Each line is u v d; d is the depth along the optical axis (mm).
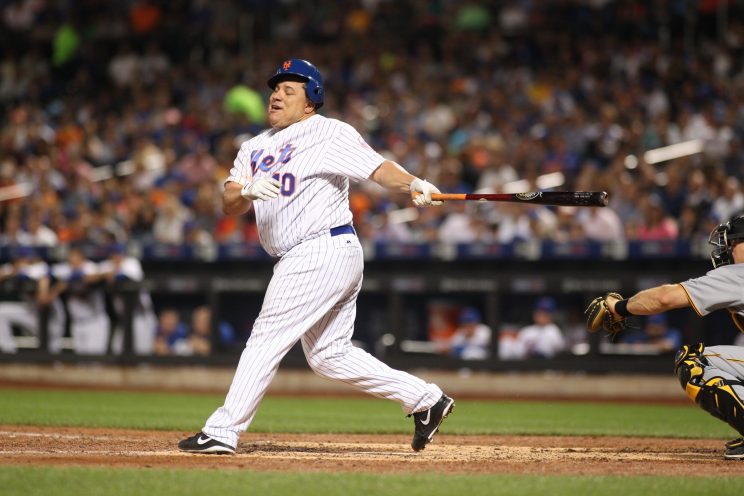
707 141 58500
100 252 52500
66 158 69625
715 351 21781
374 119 69500
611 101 66500
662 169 59406
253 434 27344
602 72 69312
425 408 21516
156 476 17484
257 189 20016
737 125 60500
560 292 49344
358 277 21500
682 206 54562
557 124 62969
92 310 52406
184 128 71938
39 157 70250
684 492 16391
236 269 51531
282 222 20984
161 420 31125
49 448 22766
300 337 21953
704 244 46531
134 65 81500
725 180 50781
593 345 47250
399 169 20734
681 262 47156
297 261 20844
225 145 66562
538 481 17391
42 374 52312
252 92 71000
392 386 21547
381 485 16781
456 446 25062
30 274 52344
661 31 73000
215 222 58312
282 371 50781
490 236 53219
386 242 50312
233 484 16750
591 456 22766
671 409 41156
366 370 21609
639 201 53375
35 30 87250
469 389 48375
